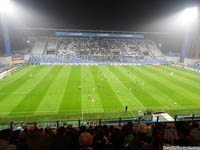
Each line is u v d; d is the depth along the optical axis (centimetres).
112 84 3662
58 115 2058
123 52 8012
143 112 2172
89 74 4619
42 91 3067
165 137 787
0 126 1576
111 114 2153
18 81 3691
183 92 3212
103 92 3122
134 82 3872
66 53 7462
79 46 8106
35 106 2423
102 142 621
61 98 2761
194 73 5094
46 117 1998
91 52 7769
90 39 8844
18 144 645
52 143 561
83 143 582
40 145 519
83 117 2031
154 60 7462
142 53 8069
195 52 7494
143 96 2962
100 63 6688
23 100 2628
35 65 5962
